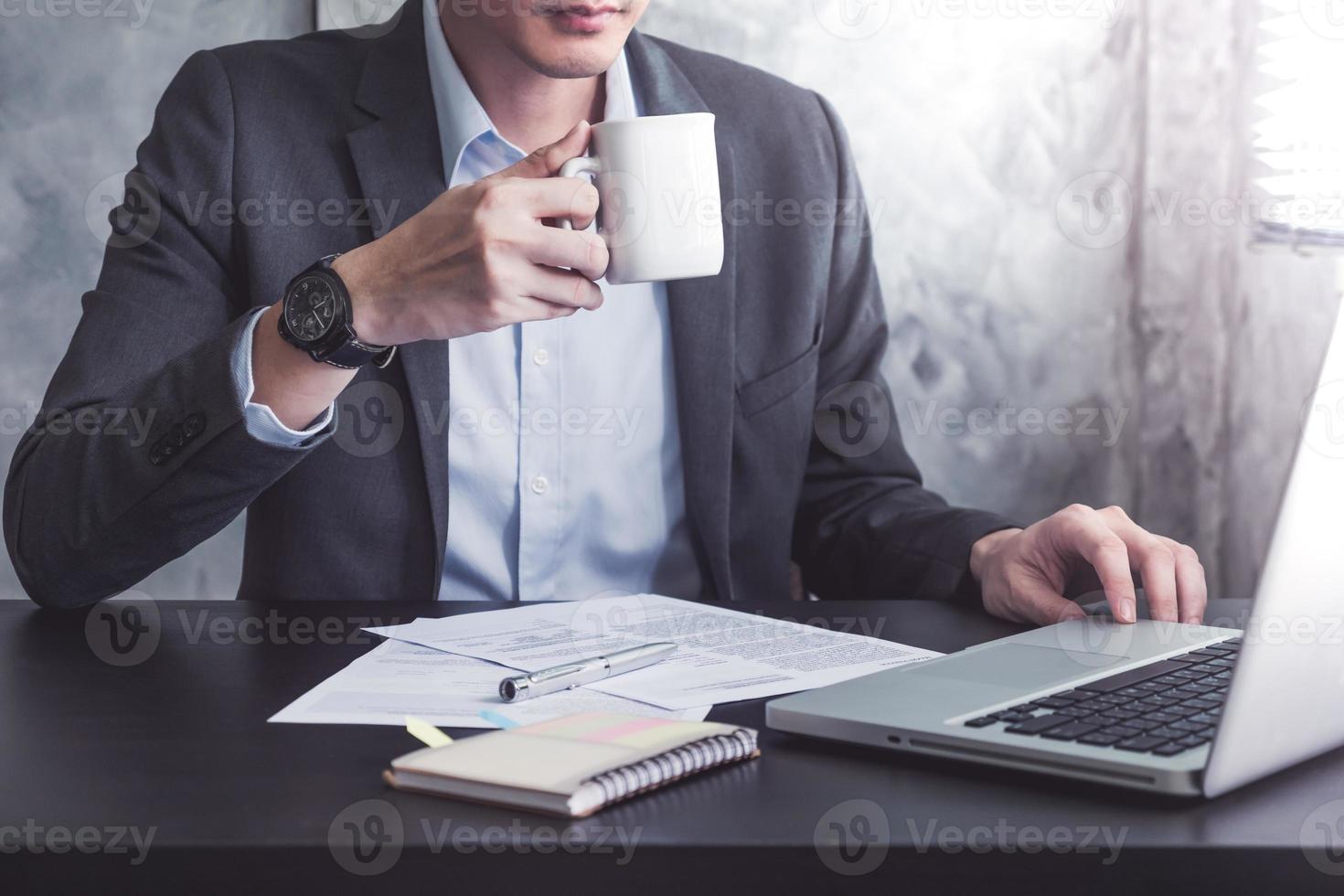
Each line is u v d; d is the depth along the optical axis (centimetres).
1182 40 199
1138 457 210
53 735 67
